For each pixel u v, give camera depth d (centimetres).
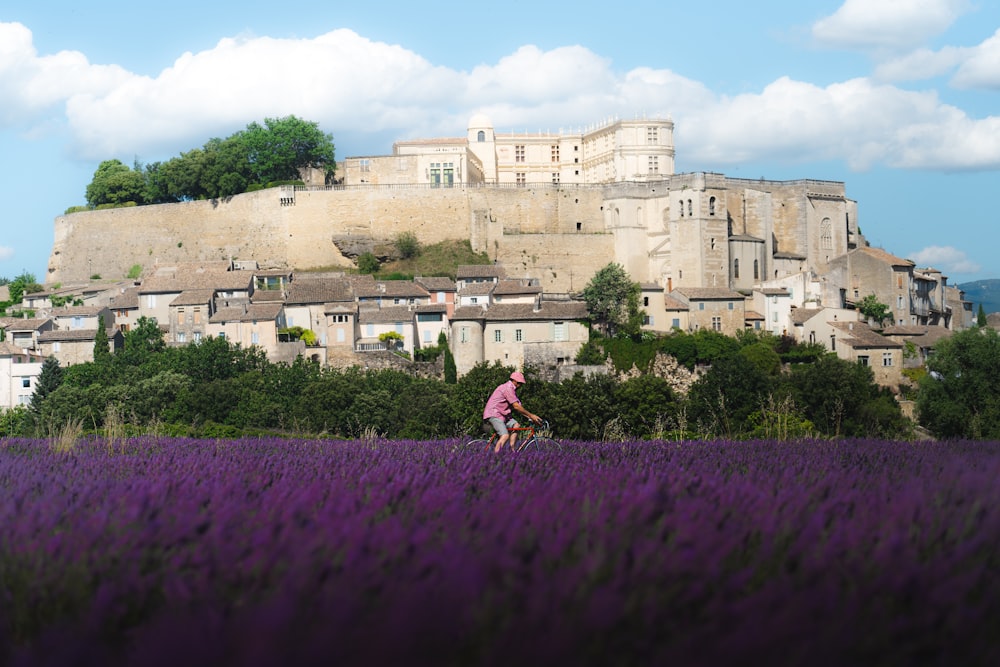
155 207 17212
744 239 15638
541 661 1076
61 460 2884
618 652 1131
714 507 1725
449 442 3922
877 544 1462
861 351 12850
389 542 1448
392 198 16525
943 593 1242
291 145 17575
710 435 5581
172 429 6625
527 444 3155
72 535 1552
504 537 1483
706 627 1176
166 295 13600
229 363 10750
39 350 12475
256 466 2598
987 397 7812
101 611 1232
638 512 1647
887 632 1163
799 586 1311
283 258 16400
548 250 16112
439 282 14200
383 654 1066
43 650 1128
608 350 12319
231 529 1585
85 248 17538
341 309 12481
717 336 12475
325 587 1274
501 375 8525
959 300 16875
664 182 16150
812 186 16338
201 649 1083
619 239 16250
